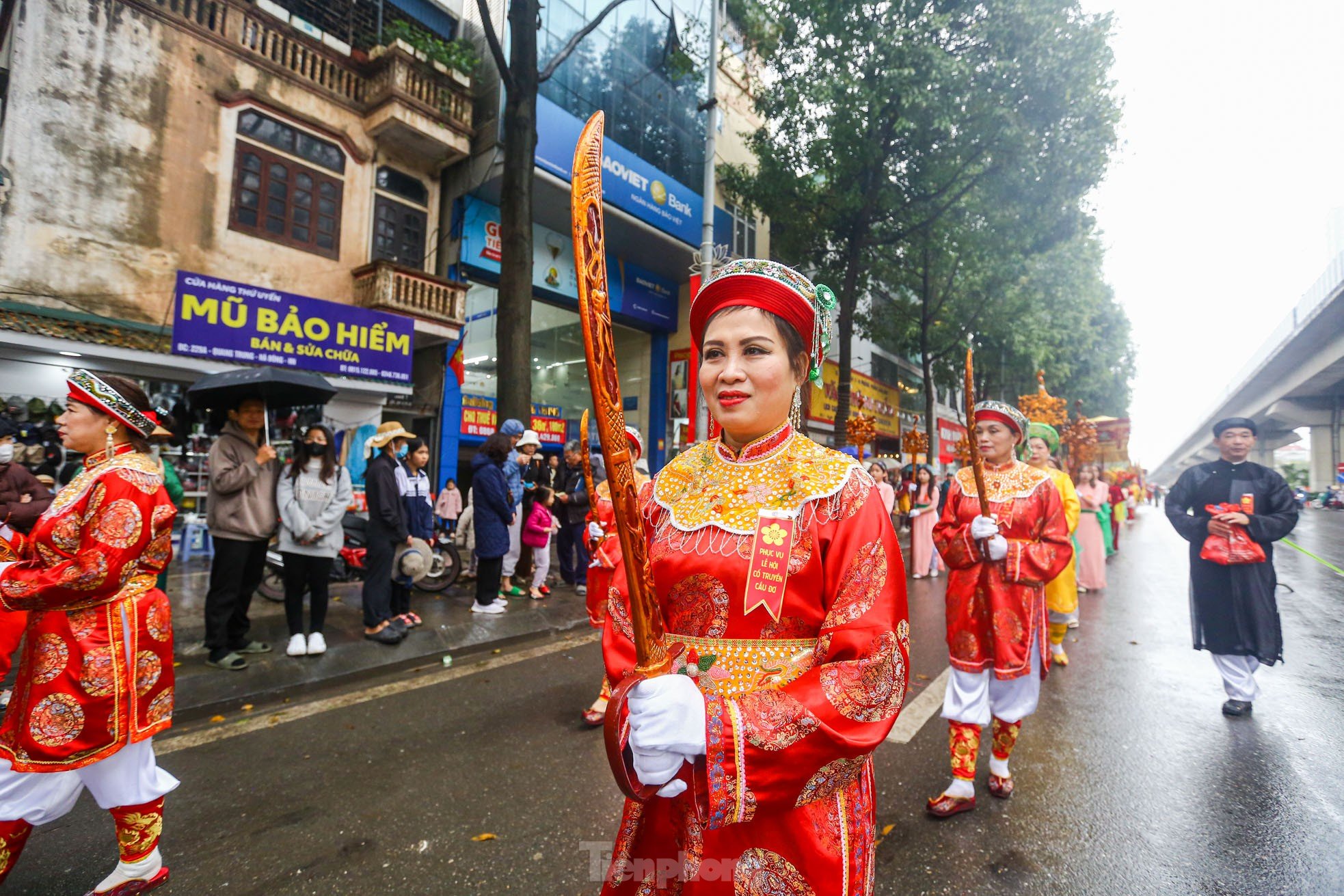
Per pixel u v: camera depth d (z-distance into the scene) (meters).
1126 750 3.46
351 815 2.75
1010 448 3.11
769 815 1.00
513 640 5.36
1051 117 10.70
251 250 9.34
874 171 11.50
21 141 7.62
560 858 2.46
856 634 0.98
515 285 7.28
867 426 11.13
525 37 7.21
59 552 1.97
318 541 4.57
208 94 8.96
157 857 2.21
